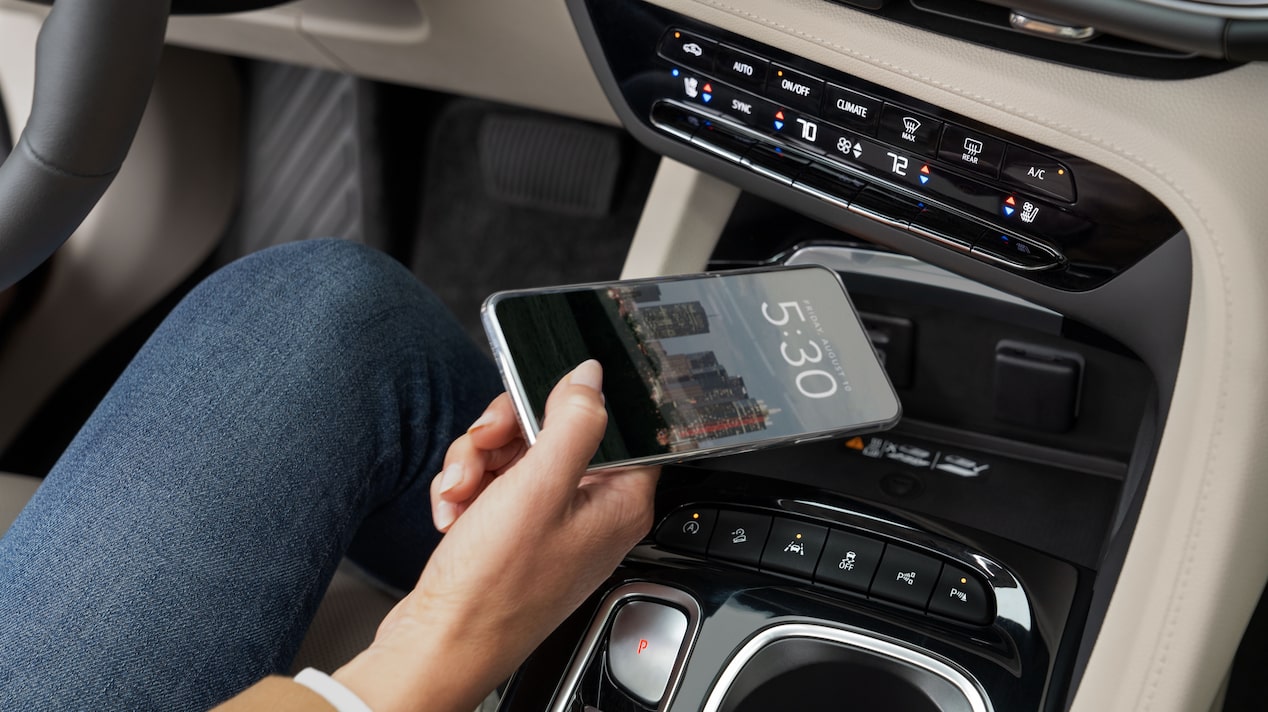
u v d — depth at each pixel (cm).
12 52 103
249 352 53
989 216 52
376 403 55
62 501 49
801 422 51
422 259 127
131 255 119
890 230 55
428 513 62
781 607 50
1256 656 85
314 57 99
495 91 92
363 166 126
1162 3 41
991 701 47
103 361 119
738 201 67
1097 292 51
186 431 51
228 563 48
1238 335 44
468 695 40
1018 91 47
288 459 51
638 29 57
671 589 51
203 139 125
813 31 51
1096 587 51
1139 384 60
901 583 52
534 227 124
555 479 40
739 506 55
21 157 49
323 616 61
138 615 46
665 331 51
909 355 66
